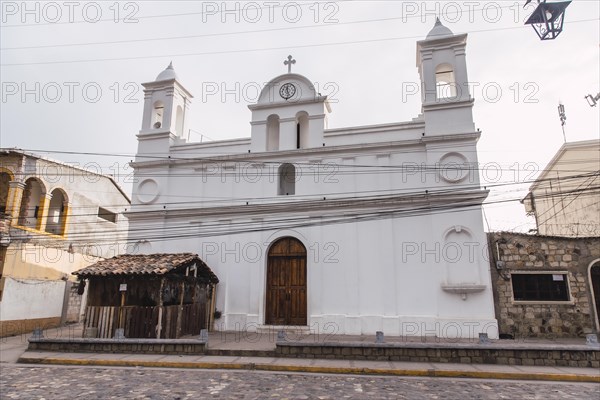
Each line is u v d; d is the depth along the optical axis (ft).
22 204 70.28
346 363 39.55
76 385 32.86
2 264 59.21
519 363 39.14
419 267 53.62
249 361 40.45
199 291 56.18
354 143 60.44
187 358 42.04
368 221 56.65
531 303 52.21
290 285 58.13
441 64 60.34
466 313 50.88
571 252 53.11
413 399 29.09
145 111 70.49
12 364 41.70
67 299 70.13
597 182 70.38
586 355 38.65
